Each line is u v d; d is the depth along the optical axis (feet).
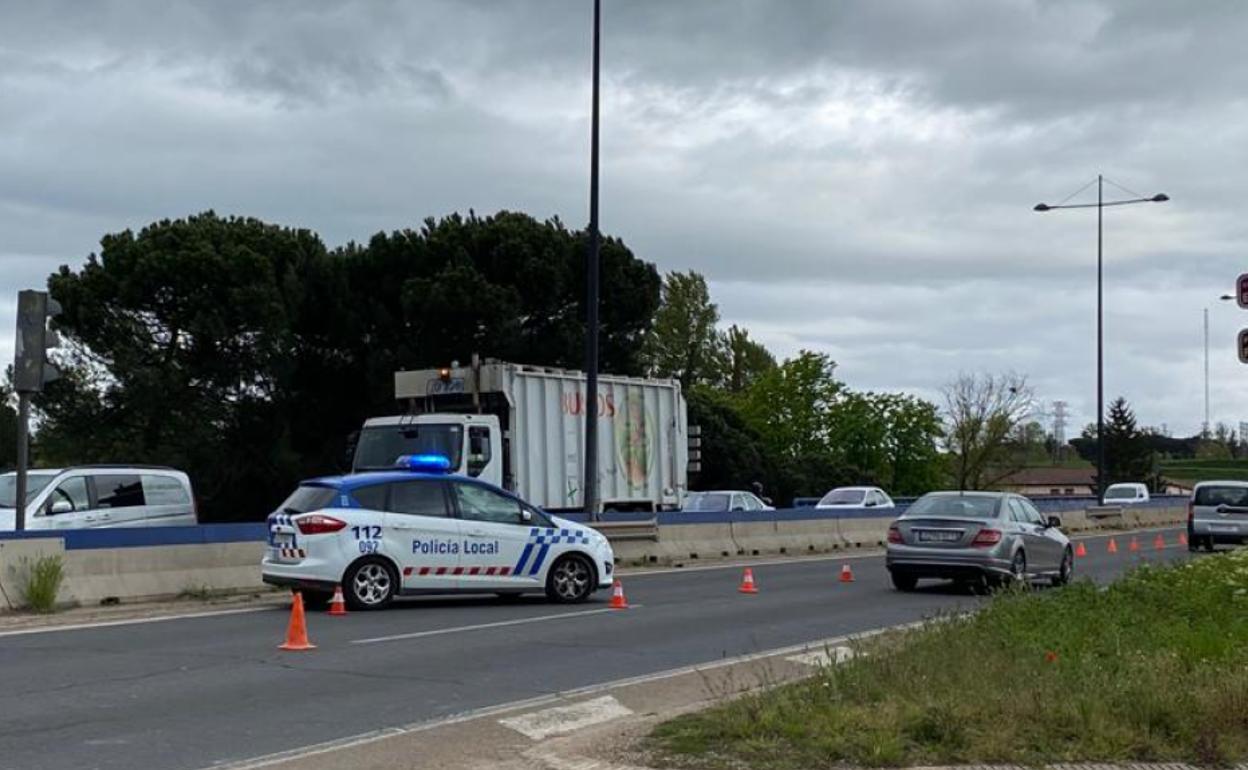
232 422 138.82
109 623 52.65
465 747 30.66
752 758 27.25
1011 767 26.11
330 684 38.86
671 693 38.42
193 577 62.13
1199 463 410.72
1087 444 365.81
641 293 152.66
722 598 66.33
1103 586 62.75
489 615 56.59
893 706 30.04
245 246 135.33
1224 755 26.66
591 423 85.81
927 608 61.87
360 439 81.97
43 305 57.26
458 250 142.00
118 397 134.72
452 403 86.17
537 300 145.38
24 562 56.08
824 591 70.85
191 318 132.77
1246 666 32.65
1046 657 34.58
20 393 57.16
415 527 58.18
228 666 41.75
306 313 142.31
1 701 35.63
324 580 56.13
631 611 59.41
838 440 232.53
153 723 32.99
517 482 84.58
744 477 200.95
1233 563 63.10
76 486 71.00
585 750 29.17
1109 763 26.40
